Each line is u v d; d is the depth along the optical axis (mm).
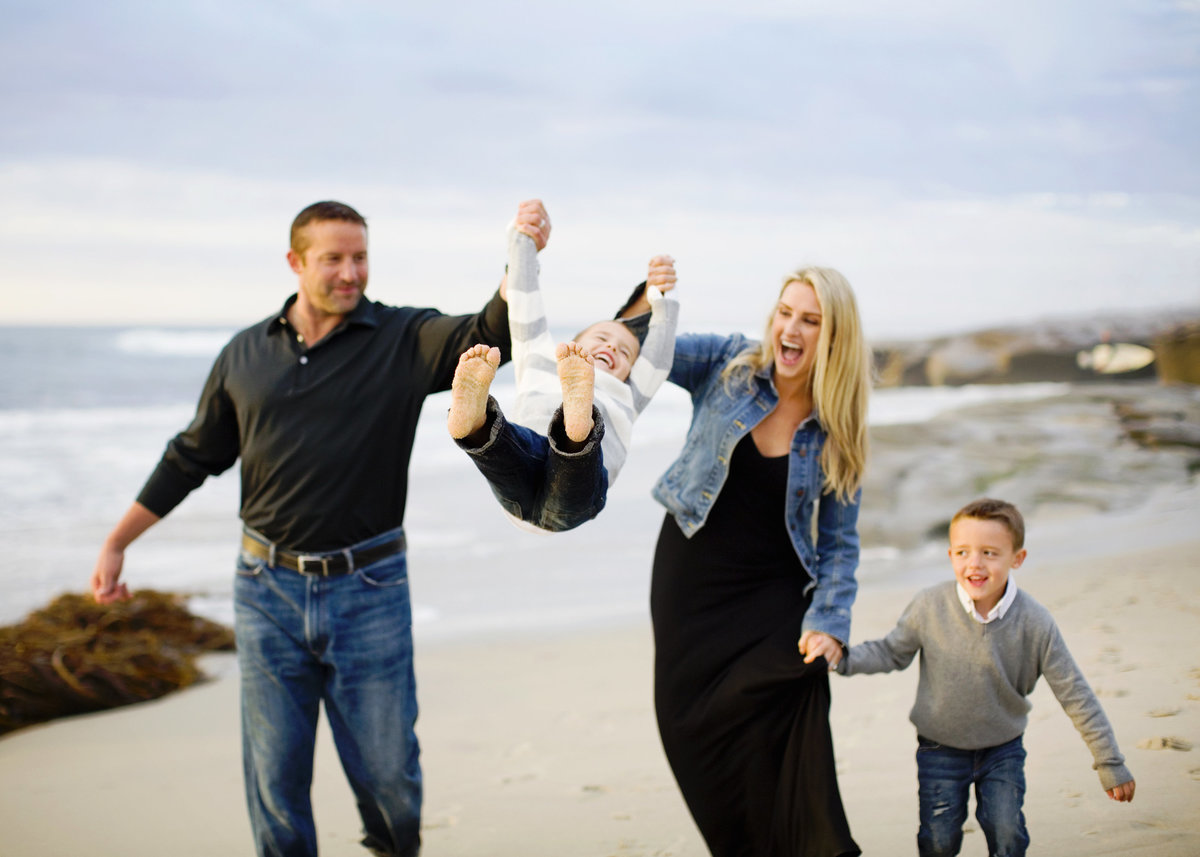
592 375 2650
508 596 8367
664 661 3371
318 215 3350
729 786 3250
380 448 3361
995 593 2990
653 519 11367
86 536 11234
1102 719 2918
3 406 24859
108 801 4523
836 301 3236
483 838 3857
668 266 3623
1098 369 25719
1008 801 2992
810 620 3203
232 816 4340
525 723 5305
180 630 7133
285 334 3447
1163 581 6812
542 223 3508
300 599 3311
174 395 27203
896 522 9992
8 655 6086
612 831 3863
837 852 2920
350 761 3498
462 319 3471
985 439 13195
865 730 4680
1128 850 3109
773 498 3334
